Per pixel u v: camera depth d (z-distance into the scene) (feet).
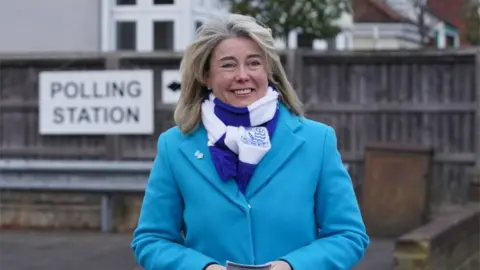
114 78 35.14
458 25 125.90
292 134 10.68
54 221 35.55
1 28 54.03
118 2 58.44
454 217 26.89
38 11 54.08
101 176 34.94
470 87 33.99
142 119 35.04
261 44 10.78
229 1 57.98
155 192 10.90
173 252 10.54
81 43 54.49
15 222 35.81
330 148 10.81
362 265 27.53
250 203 10.39
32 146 36.35
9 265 28.43
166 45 58.03
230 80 10.67
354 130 34.88
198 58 10.94
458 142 34.22
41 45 54.13
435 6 125.39
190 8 57.82
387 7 97.19
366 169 33.50
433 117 34.42
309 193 10.55
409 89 34.47
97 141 35.83
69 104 35.58
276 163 10.52
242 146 10.42
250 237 10.30
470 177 33.14
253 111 10.59
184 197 10.73
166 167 10.90
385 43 93.86
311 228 10.58
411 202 32.81
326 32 57.36
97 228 35.37
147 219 10.94
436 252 23.07
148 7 58.03
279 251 10.35
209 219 10.41
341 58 34.58
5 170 35.29
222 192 10.43
